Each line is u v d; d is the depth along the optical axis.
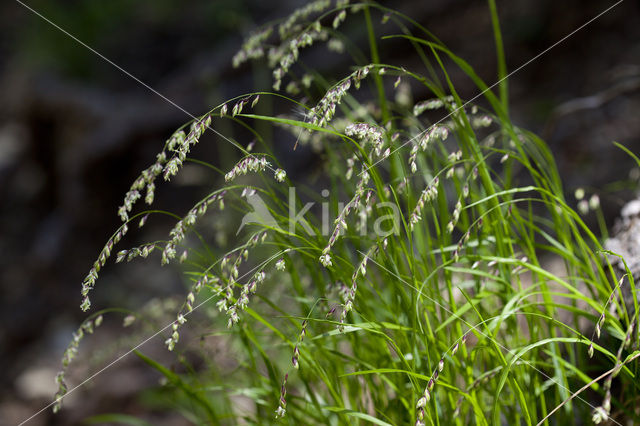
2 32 8.64
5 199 6.68
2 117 7.46
